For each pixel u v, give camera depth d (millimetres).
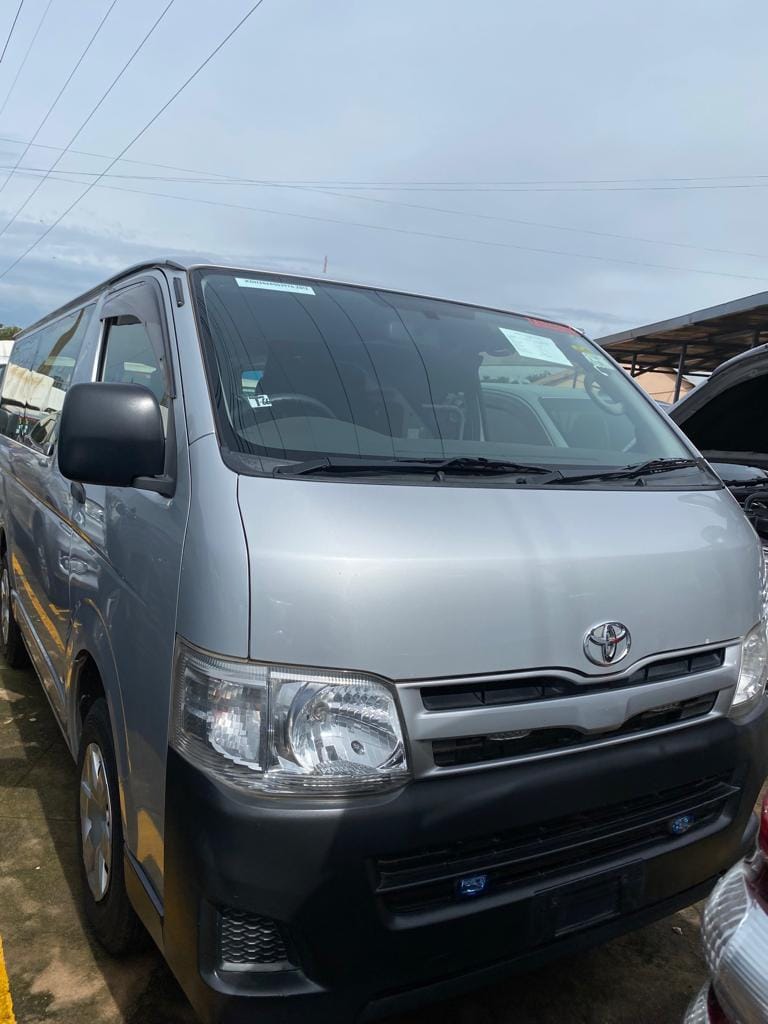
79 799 2879
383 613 1888
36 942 2768
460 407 2838
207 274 2777
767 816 1585
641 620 2229
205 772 1852
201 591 1924
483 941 1983
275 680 1840
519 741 2037
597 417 3209
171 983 2602
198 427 2225
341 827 1810
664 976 2787
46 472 3783
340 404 2539
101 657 2525
